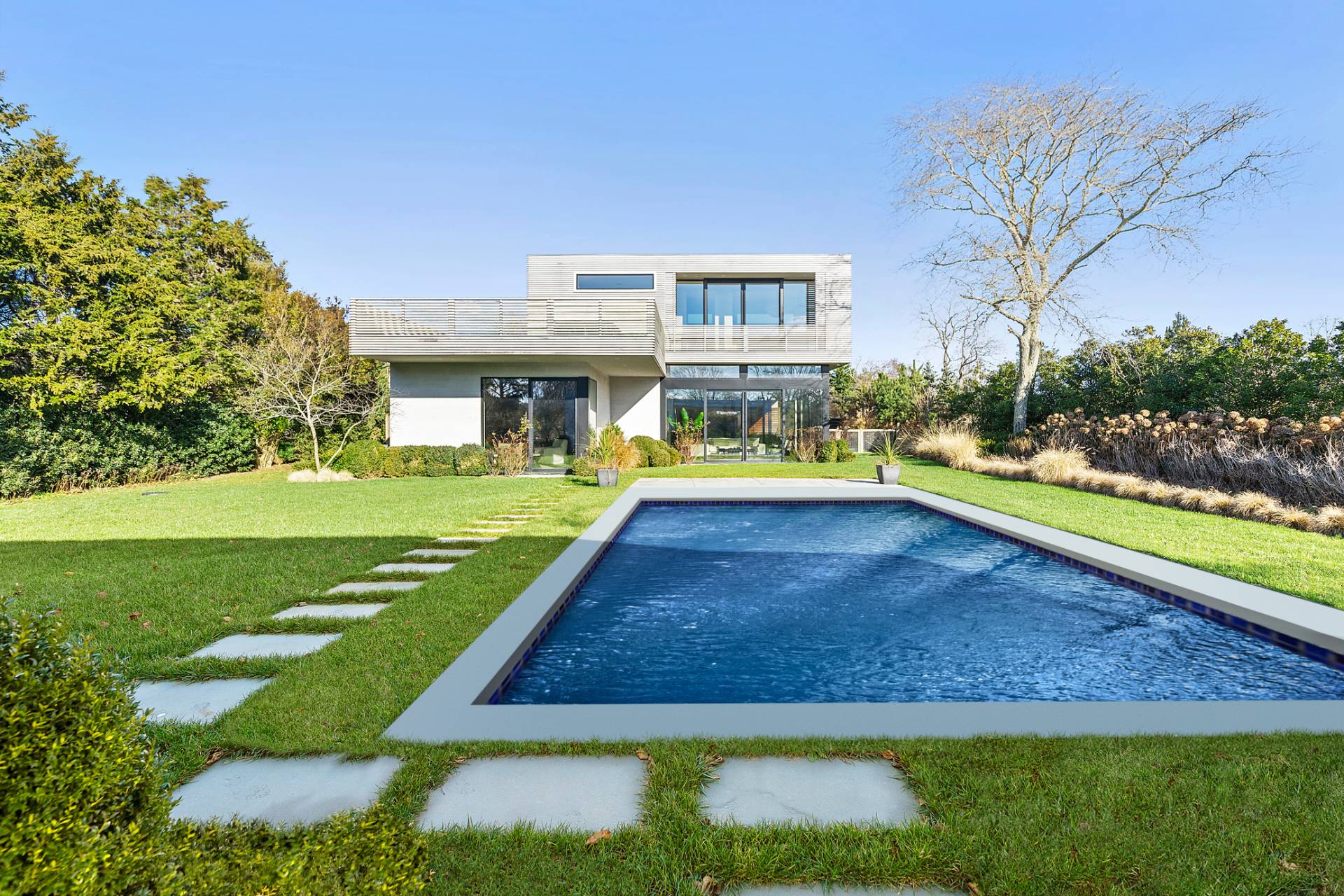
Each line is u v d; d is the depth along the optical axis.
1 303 15.05
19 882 1.00
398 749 2.90
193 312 17.81
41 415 14.12
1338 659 4.39
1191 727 3.10
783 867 2.11
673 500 12.48
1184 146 18.38
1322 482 9.62
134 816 1.30
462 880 2.06
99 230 18.48
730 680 4.64
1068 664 4.93
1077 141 19.80
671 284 22.31
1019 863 2.12
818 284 22.45
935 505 11.20
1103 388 18.62
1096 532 8.48
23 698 1.21
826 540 9.80
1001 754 2.82
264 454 21.58
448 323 16.94
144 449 16.42
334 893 1.23
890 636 5.58
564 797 2.55
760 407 23.23
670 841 2.24
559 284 22.34
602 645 5.33
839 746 2.90
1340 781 2.59
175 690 3.67
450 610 5.13
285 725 3.14
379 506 11.29
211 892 1.16
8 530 8.98
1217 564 6.55
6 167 15.88
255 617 4.99
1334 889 2.00
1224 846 2.19
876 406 30.14
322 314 21.81
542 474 18.12
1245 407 13.53
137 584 5.97
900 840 2.24
